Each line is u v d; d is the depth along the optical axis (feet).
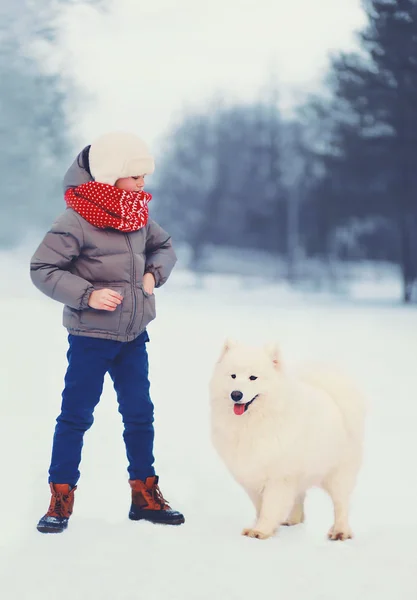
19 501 13.50
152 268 12.94
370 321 59.88
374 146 102.37
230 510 13.56
